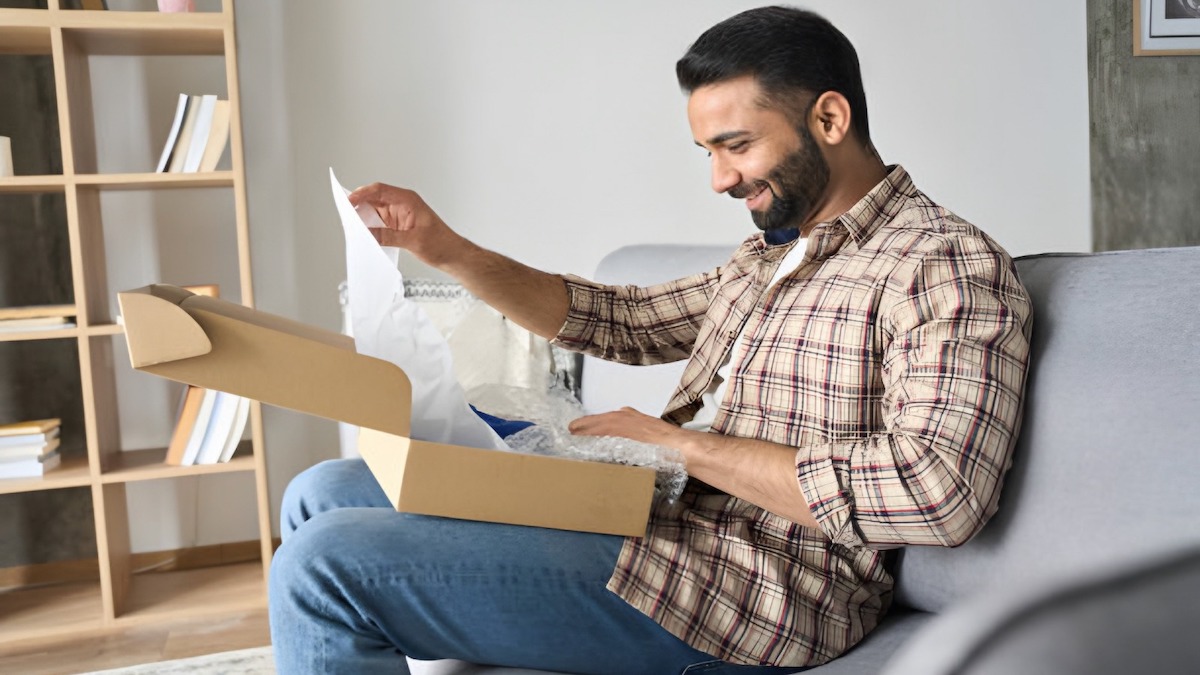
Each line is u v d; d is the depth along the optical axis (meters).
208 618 2.50
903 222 1.13
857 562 1.11
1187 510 0.85
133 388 2.83
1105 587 0.20
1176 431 0.88
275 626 0.99
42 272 2.75
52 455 2.51
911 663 0.20
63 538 2.81
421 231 1.43
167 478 2.89
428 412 1.06
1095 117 3.64
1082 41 3.61
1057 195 3.63
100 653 2.31
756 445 1.06
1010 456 1.00
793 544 1.10
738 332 1.27
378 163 2.98
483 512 1.03
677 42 3.17
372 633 0.98
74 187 2.38
